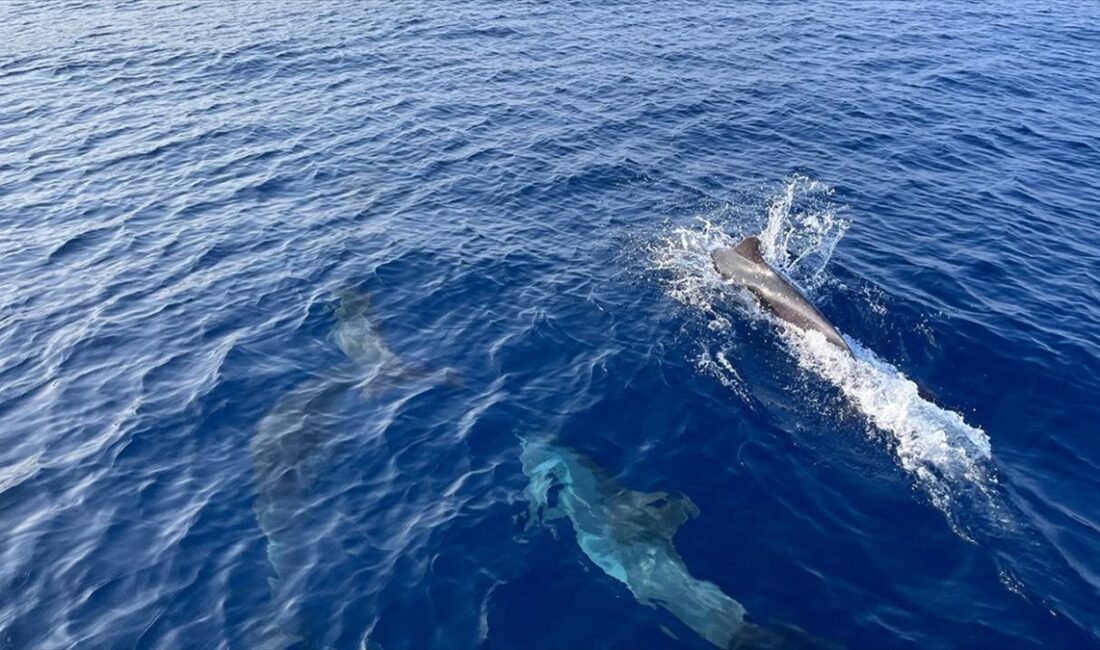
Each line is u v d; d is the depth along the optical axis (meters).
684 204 24.70
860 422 16.64
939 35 41.12
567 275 21.19
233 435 16.23
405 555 13.58
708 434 16.20
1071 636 12.48
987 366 18.20
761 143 28.81
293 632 12.35
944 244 22.94
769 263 21.06
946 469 15.53
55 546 13.87
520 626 12.45
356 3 44.00
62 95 32.47
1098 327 19.53
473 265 21.53
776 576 13.34
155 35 39.03
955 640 12.38
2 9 42.81
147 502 14.73
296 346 18.70
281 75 34.34
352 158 27.34
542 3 44.22
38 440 16.17
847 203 25.02
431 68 35.06
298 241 22.72
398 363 18.08
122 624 12.53
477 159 27.22
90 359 18.41
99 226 23.69
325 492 14.84
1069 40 41.12
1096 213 24.97
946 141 29.42
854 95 33.19
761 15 43.28
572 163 26.98
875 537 14.12
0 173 26.64
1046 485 15.23
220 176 26.36
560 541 13.84
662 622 12.50
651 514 14.40
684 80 34.12
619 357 18.23
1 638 12.32
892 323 19.48
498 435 16.08
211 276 21.28
